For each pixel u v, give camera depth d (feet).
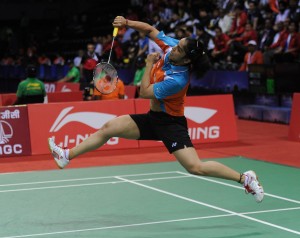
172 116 20.03
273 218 21.90
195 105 39.40
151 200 24.73
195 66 19.42
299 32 53.67
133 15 77.46
